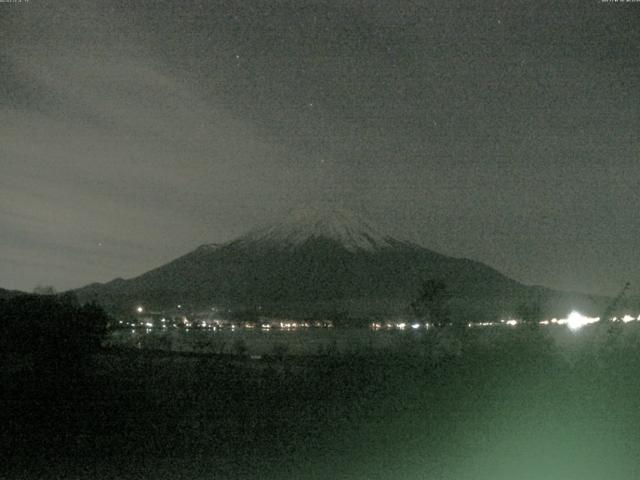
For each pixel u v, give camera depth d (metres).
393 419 14.01
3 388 17.84
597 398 13.20
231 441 13.51
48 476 11.36
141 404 16.70
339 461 12.11
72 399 17.06
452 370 14.55
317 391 17.16
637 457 11.43
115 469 11.73
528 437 12.40
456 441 12.76
